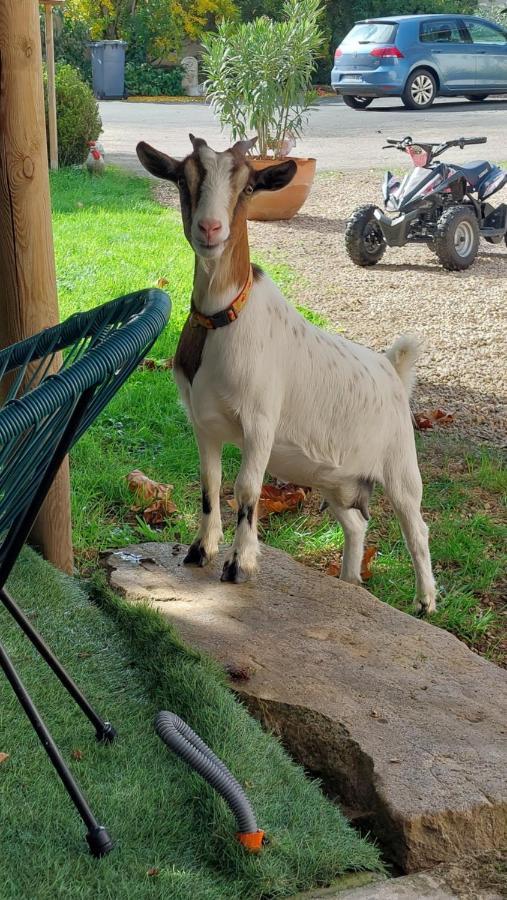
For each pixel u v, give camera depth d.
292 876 2.54
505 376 7.84
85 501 4.95
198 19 36.03
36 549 4.14
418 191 11.27
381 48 26.16
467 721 3.16
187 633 3.60
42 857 2.47
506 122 23.78
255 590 3.99
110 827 2.61
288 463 4.03
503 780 2.87
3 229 3.88
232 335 3.68
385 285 10.76
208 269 3.59
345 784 2.96
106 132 23.03
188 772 2.84
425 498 5.43
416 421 6.64
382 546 4.88
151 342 2.28
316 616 3.80
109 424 6.13
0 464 2.27
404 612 4.12
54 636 3.51
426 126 23.28
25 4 3.69
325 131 22.66
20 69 3.73
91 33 34.84
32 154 3.83
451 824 2.73
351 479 4.14
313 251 12.38
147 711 3.13
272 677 3.32
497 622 4.27
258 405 3.76
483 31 27.19
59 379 2.06
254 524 3.97
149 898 2.38
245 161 3.54
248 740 2.97
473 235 11.52
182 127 24.19
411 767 2.90
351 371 4.00
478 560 4.72
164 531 4.80
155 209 14.50
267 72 14.40
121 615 3.64
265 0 37.84
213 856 2.57
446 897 2.53
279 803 2.78
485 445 6.39
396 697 3.26
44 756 2.88
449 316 9.54
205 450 4.04
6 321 3.99
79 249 11.37
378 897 2.51
